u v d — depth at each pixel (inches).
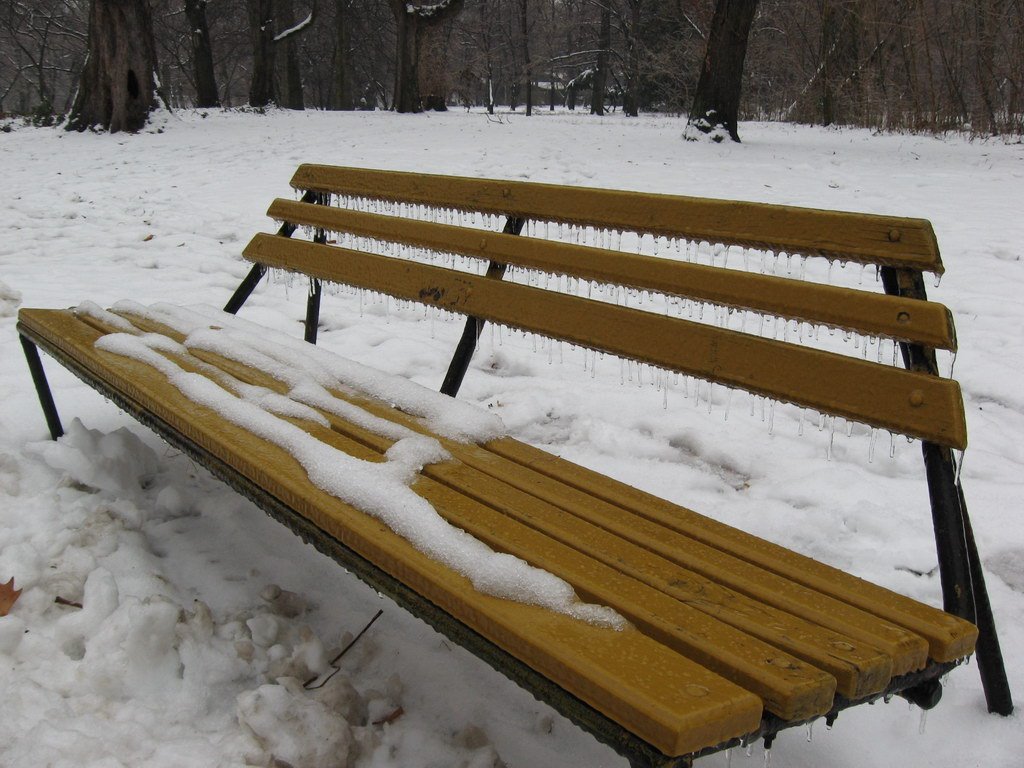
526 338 204.7
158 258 267.6
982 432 155.4
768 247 84.0
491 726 83.7
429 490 82.0
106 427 144.6
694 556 72.2
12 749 74.9
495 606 62.8
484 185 112.1
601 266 96.2
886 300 73.9
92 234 301.6
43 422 144.9
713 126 625.6
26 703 79.5
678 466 139.9
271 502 82.8
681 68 1402.6
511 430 154.8
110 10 685.3
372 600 102.7
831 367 76.5
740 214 86.1
